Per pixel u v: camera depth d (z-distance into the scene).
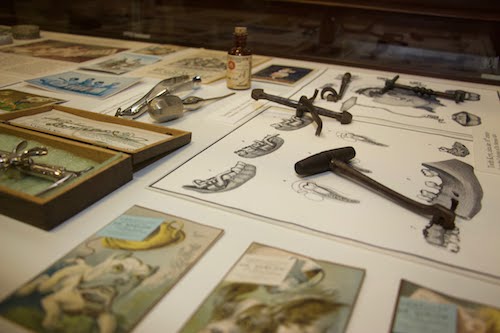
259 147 0.86
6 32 1.70
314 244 0.58
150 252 0.56
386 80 1.30
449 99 1.22
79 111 0.92
